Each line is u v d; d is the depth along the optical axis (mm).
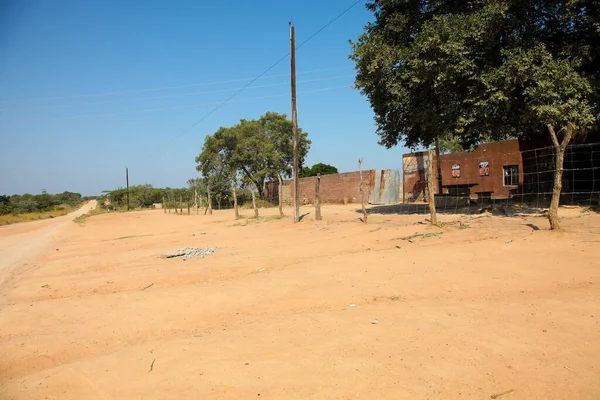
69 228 32781
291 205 41344
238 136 46000
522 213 14797
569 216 12898
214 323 6477
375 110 19891
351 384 4066
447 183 29484
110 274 11023
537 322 5246
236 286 8359
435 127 17094
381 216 18875
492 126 15992
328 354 4742
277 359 4723
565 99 13516
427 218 16094
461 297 6590
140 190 86562
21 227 38344
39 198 94438
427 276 7789
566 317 5309
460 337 4953
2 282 11289
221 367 4629
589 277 6777
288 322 5988
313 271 8953
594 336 4727
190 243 17156
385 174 32438
